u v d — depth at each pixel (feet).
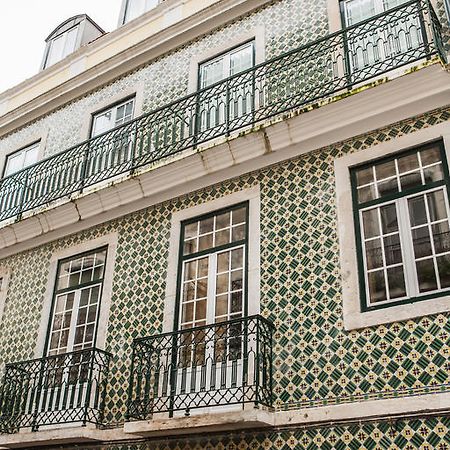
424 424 13.87
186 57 25.70
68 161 25.25
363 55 19.92
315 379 15.84
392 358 14.90
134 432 17.34
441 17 18.84
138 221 22.36
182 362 18.48
